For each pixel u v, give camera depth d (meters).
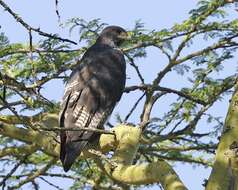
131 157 10.84
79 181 13.55
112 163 10.02
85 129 9.55
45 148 10.91
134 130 11.08
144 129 12.91
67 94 12.62
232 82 13.99
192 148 14.27
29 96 9.90
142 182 9.55
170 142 15.37
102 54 13.68
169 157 14.41
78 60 13.86
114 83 13.17
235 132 8.43
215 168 8.26
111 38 14.16
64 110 12.16
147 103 13.10
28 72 12.65
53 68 12.58
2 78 9.77
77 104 12.34
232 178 8.13
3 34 12.93
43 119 11.80
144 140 13.37
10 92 12.95
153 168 9.27
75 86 12.73
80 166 14.02
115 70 13.40
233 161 8.22
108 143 11.07
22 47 12.80
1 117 11.24
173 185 8.90
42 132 10.48
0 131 10.79
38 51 10.99
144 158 14.60
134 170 9.65
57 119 11.97
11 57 13.09
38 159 14.19
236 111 8.60
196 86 14.30
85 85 12.75
